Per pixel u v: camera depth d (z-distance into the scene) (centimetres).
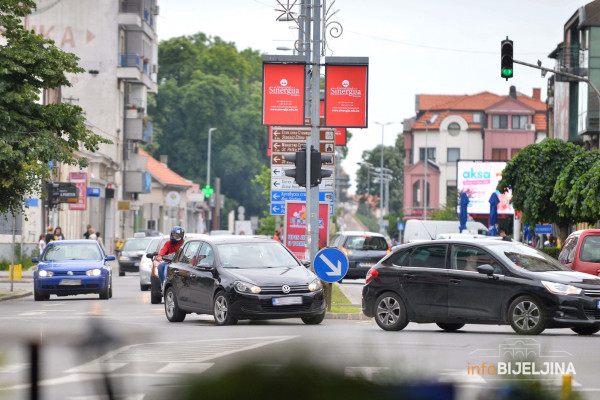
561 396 930
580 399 929
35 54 6812
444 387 882
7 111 6781
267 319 4803
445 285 4084
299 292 4466
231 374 855
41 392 1245
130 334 2753
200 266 4662
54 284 6794
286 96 7612
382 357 1038
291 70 7612
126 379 2152
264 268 4622
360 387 854
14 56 6725
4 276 10156
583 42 13338
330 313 5269
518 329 3922
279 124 7606
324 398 823
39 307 6047
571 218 9844
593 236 5466
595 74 13025
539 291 3891
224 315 4450
